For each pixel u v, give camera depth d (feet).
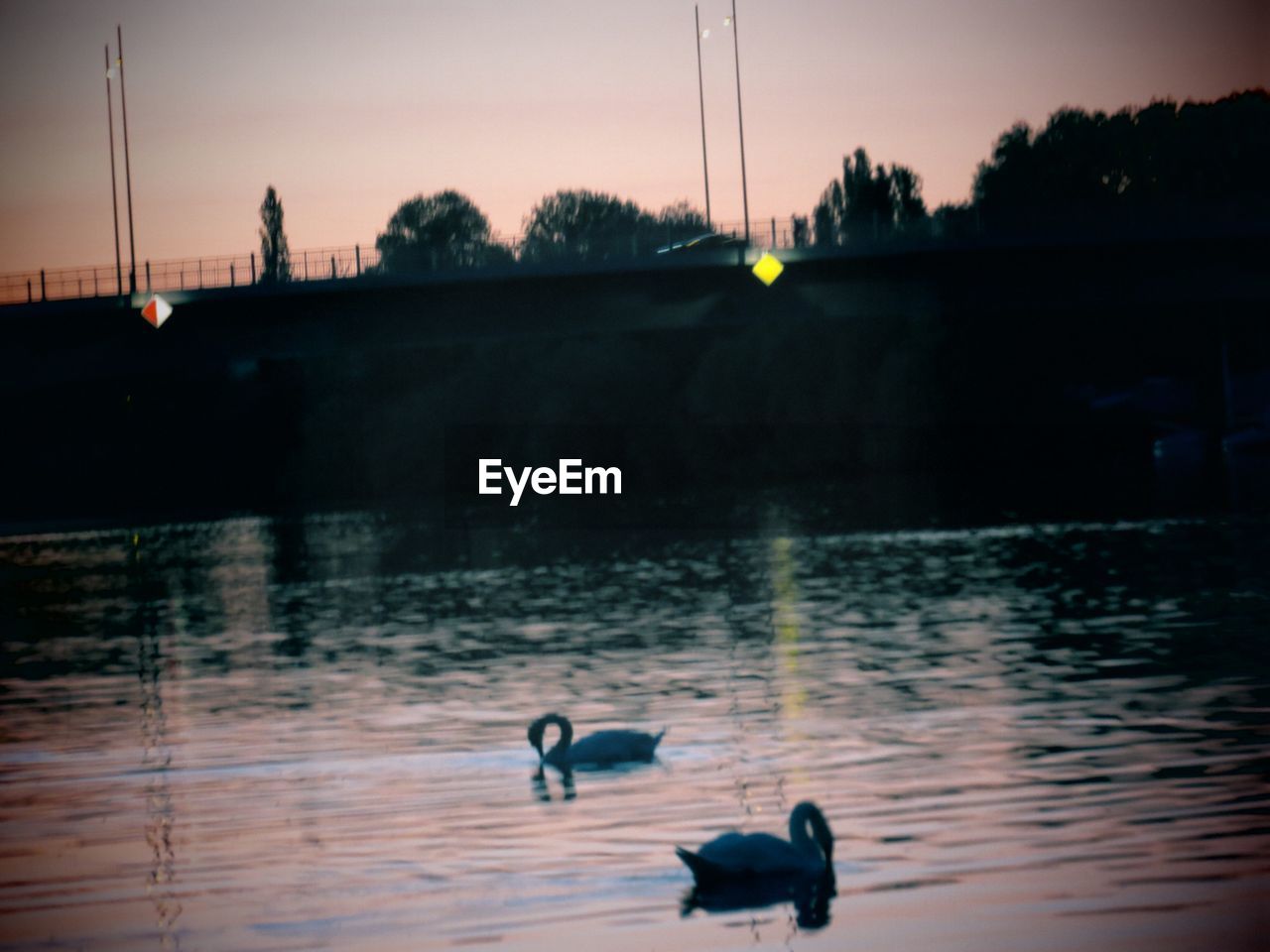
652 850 54.24
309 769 69.97
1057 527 189.98
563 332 257.34
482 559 187.01
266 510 309.42
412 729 78.79
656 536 208.23
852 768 64.49
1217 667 84.69
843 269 251.60
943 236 249.34
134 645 123.03
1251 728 68.28
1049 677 83.71
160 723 84.02
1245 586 123.13
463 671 98.53
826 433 310.45
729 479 308.19
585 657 102.12
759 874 50.01
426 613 135.03
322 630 126.62
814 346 314.96
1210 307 310.04
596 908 48.42
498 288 253.24
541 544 204.44
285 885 52.08
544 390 314.96
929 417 314.14
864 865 51.13
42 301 254.06
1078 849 51.65
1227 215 248.52
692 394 311.68
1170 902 46.42
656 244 261.85
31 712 89.71
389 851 55.52
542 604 136.98
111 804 64.44
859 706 78.13
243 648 117.50
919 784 60.90
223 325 258.57
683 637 109.81
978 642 98.99
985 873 49.73
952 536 183.83
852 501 253.03
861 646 100.01
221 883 52.60
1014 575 140.46
